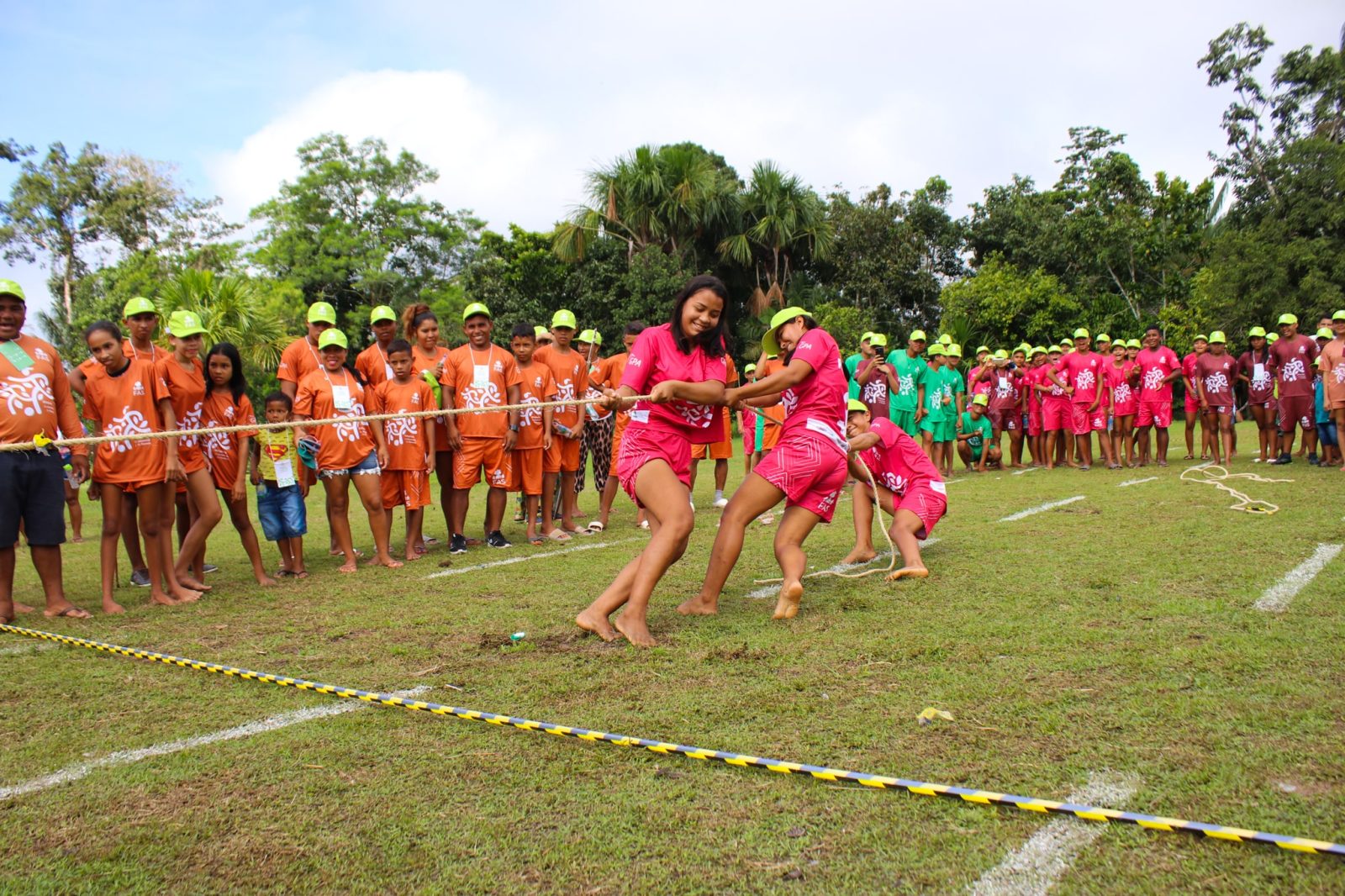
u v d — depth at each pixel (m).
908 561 5.67
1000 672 3.65
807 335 4.82
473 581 6.10
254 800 2.73
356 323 36.84
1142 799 2.53
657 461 4.53
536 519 8.38
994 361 14.05
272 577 6.68
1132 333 28.88
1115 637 4.07
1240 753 2.79
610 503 8.60
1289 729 2.95
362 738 3.21
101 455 5.62
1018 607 4.72
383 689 3.77
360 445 6.79
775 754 2.94
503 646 4.36
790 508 4.90
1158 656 3.76
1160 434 13.06
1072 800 2.55
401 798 2.71
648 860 2.33
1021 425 14.21
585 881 2.24
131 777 2.92
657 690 3.61
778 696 3.48
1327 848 2.20
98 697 3.77
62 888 2.28
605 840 2.43
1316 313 24.73
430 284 40.03
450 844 2.44
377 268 36.78
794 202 28.58
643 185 27.28
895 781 2.66
